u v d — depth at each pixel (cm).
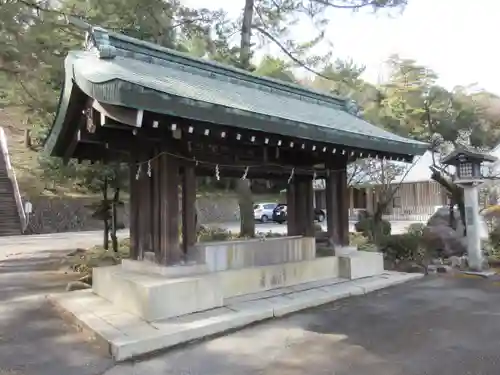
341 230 791
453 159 862
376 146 680
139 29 978
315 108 822
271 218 2634
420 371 362
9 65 830
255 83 777
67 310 542
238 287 611
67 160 679
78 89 478
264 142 553
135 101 392
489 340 441
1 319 539
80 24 588
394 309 575
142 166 605
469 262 859
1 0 764
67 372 371
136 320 483
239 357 402
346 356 401
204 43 1197
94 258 1020
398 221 2331
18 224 2039
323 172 758
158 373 368
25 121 1278
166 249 547
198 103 443
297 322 516
